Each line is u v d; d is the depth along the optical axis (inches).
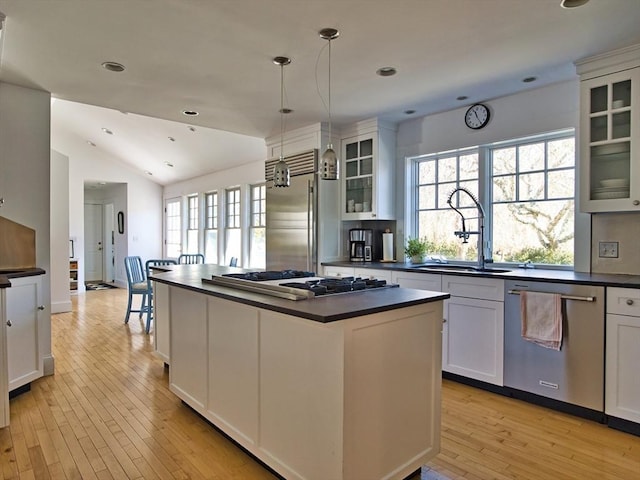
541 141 135.1
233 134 224.7
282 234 188.7
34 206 129.9
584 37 97.4
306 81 124.8
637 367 92.9
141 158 309.3
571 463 82.6
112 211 371.9
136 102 144.1
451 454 86.0
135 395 118.7
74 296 301.7
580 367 102.0
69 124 287.0
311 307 68.2
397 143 173.5
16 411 107.3
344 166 179.6
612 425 97.2
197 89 131.3
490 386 119.6
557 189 131.2
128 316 213.6
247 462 83.9
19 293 113.9
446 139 156.7
